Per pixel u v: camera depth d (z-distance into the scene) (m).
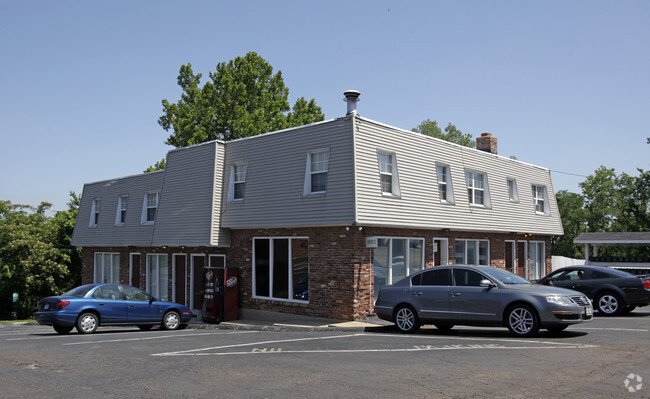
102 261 29.78
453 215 20.97
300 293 18.70
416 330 13.70
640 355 9.61
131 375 8.60
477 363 9.01
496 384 7.54
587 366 8.66
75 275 35.25
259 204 19.81
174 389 7.57
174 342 12.69
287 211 18.69
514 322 12.15
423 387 7.43
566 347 10.53
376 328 15.13
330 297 17.53
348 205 16.83
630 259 30.64
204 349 11.28
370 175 17.47
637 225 52.62
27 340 13.79
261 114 39.62
